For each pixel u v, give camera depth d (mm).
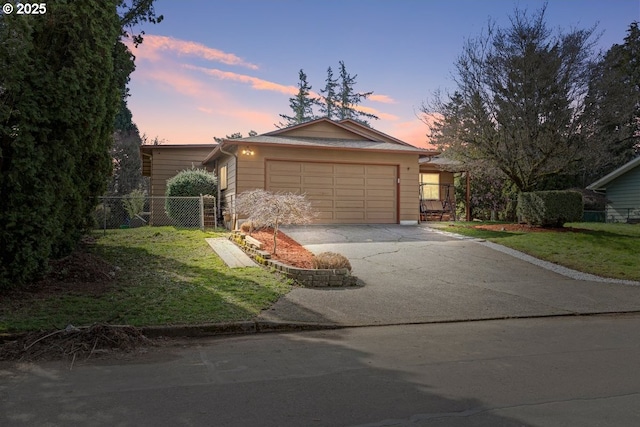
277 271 9688
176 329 5980
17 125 7082
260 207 11234
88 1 7949
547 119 16703
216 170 20281
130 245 11734
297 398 3766
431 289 9164
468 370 4598
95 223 10125
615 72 17156
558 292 9406
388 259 11758
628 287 10102
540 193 16547
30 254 7285
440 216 22469
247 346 5547
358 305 7777
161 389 3955
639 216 23766
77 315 6242
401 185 17906
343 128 19188
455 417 3395
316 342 5773
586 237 14992
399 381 4230
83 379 4203
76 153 8344
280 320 6621
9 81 6836
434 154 18188
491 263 11906
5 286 7125
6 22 6672
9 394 3809
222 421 3295
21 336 5422
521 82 16891
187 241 12586
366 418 3367
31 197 7273
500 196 23062
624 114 16859
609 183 25672
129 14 15188
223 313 6723
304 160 16734
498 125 17375
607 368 4707
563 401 3750
